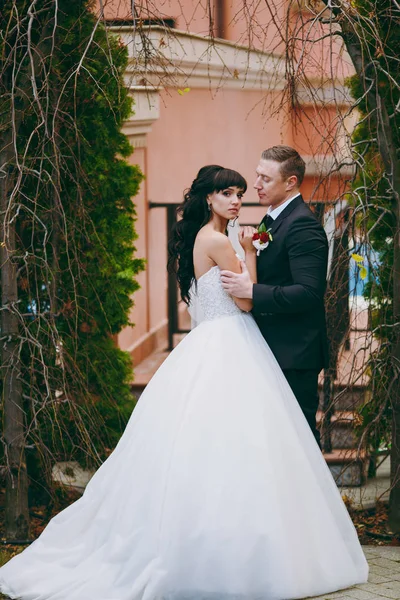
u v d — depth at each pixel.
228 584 3.70
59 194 5.16
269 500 3.79
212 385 4.03
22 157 4.87
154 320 10.70
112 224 5.82
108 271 5.74
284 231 4.30
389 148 4.86
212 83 10.22
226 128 10.74
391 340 5.09
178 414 4.02
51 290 5.25
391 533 5.12
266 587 3.71
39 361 5.18
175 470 3.86
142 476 3.99
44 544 4.27
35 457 5.57
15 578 4.07
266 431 3.93
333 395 5.55
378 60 5.10
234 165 10.89
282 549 3.73
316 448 4.19
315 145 10.53
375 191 4.99
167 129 10.21
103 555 3.98
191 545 3.74
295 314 4.36
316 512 3.93
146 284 10.09
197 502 3.79
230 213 4.34
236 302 4.29
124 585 3.82
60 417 5.51
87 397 5.51
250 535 3.74
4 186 4.95
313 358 4.36
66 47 5.30
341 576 3.92
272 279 4.36
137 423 4.19
